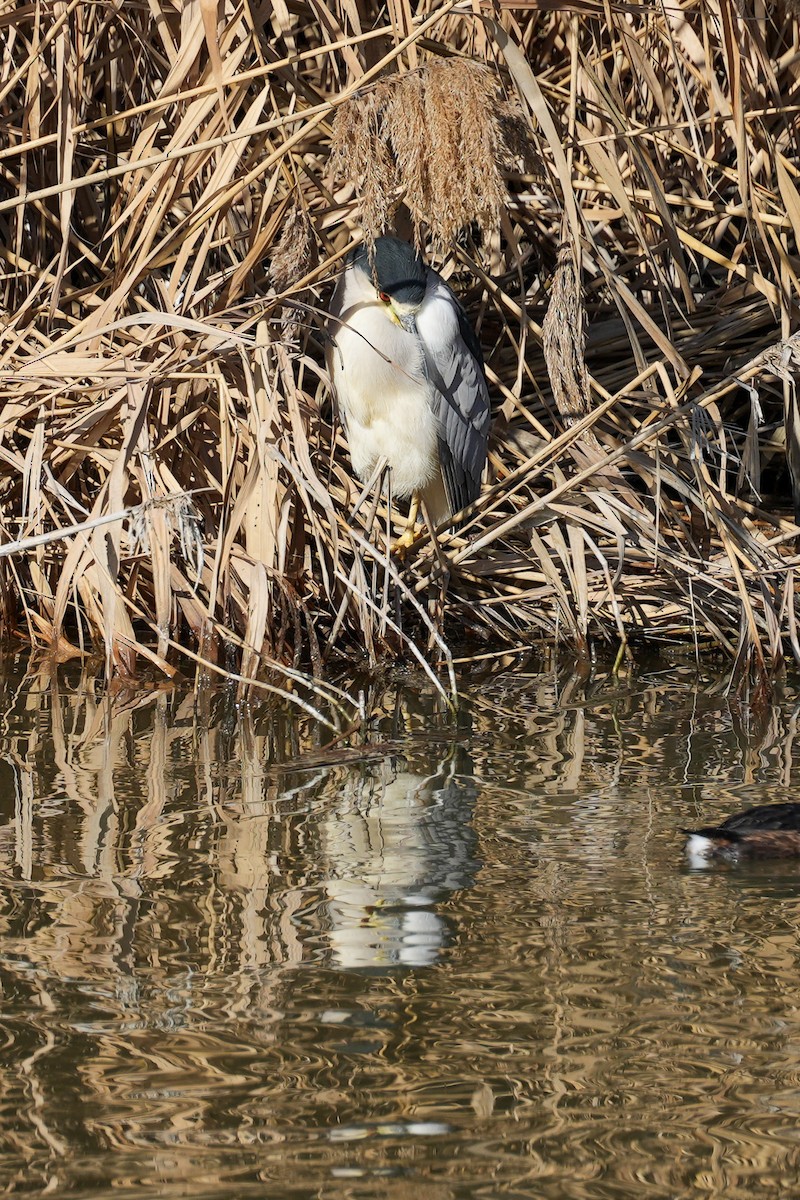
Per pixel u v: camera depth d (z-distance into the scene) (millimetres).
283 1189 4082
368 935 5801
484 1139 4336
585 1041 4926
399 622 10906
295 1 11383
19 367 10508
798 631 11266
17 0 11195
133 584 10859
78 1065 4738
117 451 10375
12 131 10914
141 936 5773
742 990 5312
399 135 9320
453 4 9398
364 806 7566
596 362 13523
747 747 8758
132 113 9914
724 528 10711
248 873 6516
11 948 5637
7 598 11156
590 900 6219
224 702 9727
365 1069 4727
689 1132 4363
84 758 8383
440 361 11219
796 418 11086
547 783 7992
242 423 10492
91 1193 4055
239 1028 5000
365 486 11125
